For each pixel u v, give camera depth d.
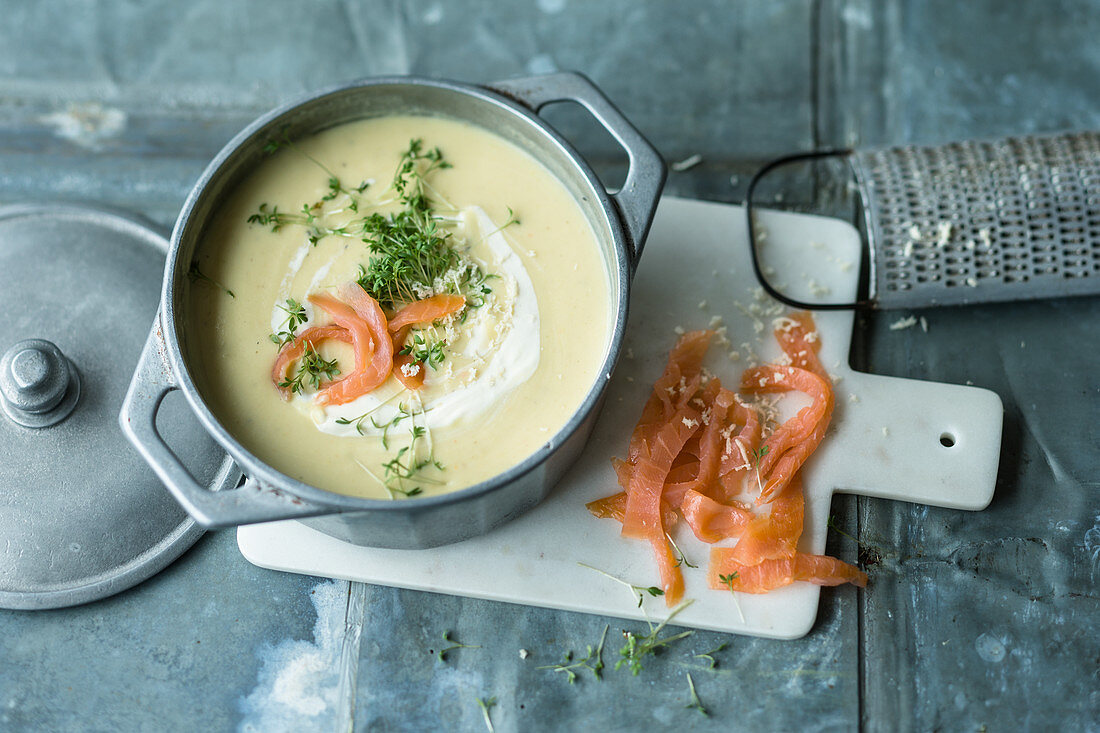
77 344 0.83
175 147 0.92
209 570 0.82
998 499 0.83
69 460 0.81
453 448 0.76
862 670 0.80
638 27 0.95
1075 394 0.85
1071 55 0.94
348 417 0.76
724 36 0.95
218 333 0.78
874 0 0.95
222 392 0.77
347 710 0.80
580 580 0.80
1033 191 0.85
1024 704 0.80
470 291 0.79
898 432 0.82
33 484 0.81
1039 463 0.84
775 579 0.79
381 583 0.80
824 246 0.87
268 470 0.71
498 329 0.78
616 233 0.76
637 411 0.83
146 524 0.81
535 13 0.95
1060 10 0.95
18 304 0.84
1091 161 0.85
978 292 0.85
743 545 0.79
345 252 0.80
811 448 0.81
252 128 0.79
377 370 0.76
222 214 0.80
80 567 0.80
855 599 0.81
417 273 0.78
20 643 0.80
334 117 0.82
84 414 0.82
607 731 0.79
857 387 0.83
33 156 0.91
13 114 0.93
